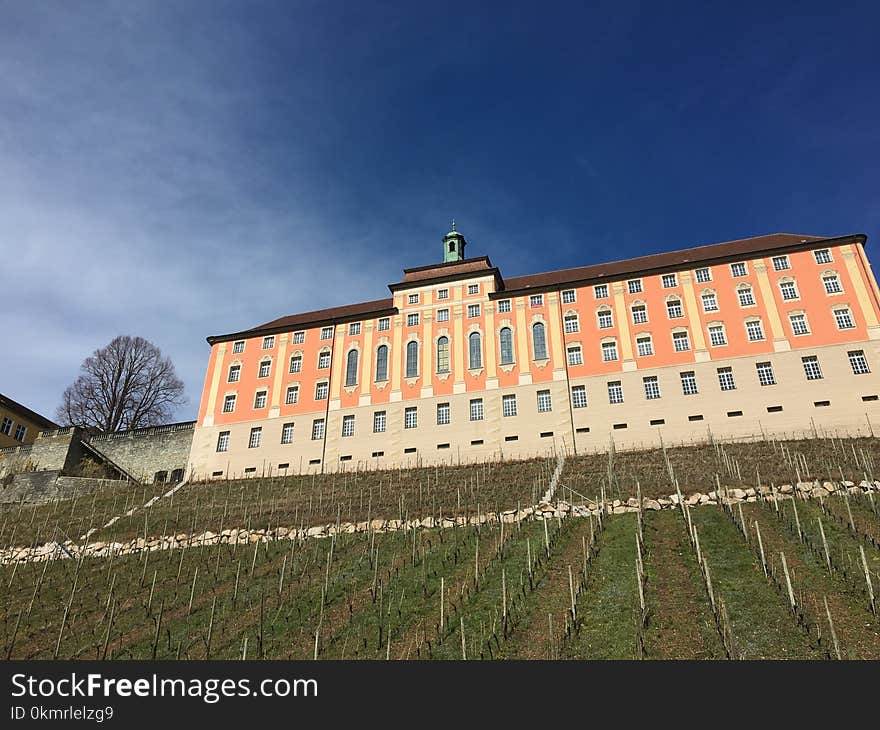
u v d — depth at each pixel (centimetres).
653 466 3881
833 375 4362
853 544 2102
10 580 2823
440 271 6072
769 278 4828
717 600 1803
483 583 2162
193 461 5647
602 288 5291
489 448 4941
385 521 3073
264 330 6156
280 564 2700
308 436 5494
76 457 5553
